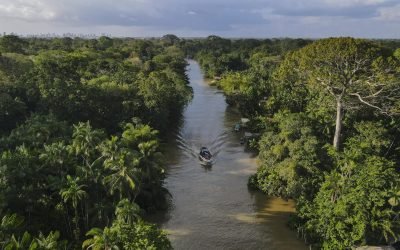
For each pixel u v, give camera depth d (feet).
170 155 285.84
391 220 159.63
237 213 200.64
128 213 148.05
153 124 306.14
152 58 621.31
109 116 291.17
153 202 202.59
